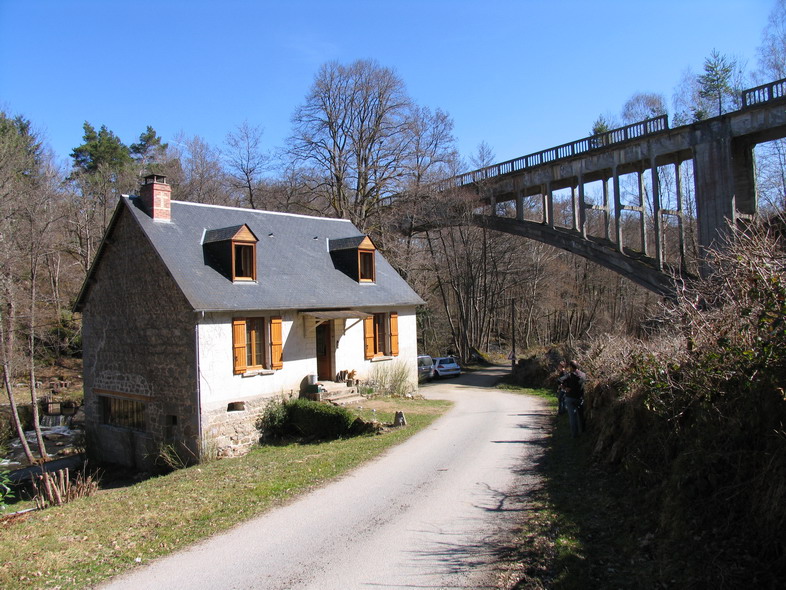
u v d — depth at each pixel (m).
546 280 44.06
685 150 21.77
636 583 5.40
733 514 5.50
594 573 5.82
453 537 7.34
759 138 20.30
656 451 7.70
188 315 16.50
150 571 6.84
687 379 7.47
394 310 23.94
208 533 8.09
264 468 12.45
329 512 8.78
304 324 19.69
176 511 9.30
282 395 18.61
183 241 18.20
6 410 25.31
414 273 38.53
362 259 23.38
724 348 6.57
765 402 5.68
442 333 49.69
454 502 8.84
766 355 5.75
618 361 11.23
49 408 27.09
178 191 39.59
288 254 21.42
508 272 43.28
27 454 20.56
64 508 10.57
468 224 33.69
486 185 32.19
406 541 7.32
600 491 8.37
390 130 35.34
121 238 18.67
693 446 6.55
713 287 8.02
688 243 28.56
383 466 11.55
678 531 5.85
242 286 18.09
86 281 19.73
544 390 25.48
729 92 32.28
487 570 6.26
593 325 39.97
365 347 22.48
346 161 35.16
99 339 19.64
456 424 16.14
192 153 42.34
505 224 31.41
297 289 19.77
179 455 16.69
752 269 6.19
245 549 7.41
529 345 47.69
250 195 39.31
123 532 8.37
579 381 12.62
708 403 6.74
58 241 30.42
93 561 7.24
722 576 4.88
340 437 16.28
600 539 6.68
